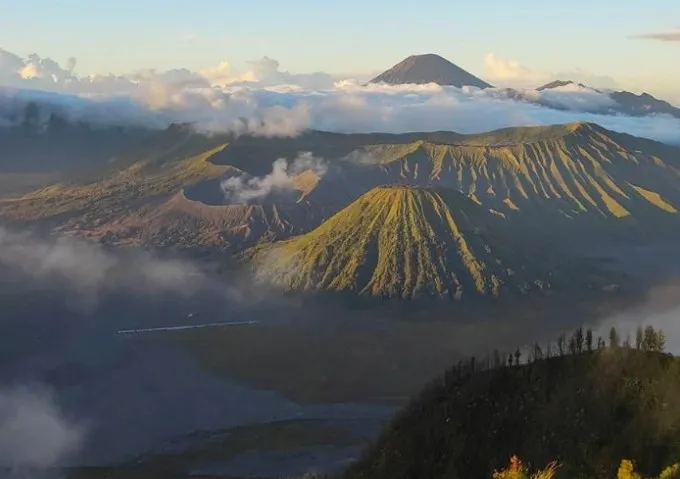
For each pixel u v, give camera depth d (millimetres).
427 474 68875
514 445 66375
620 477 48125
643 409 64938
